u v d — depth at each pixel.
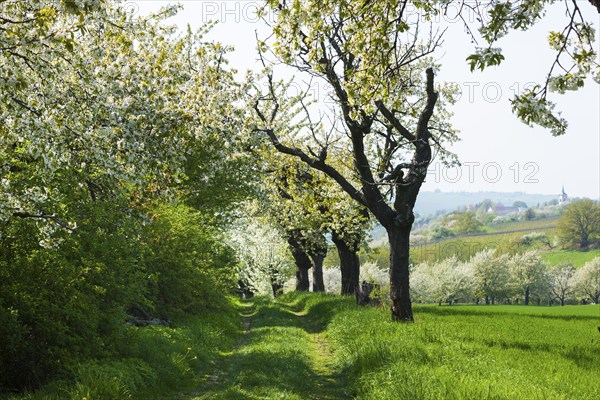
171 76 14.15
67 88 10.91
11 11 9.35
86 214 13.18
